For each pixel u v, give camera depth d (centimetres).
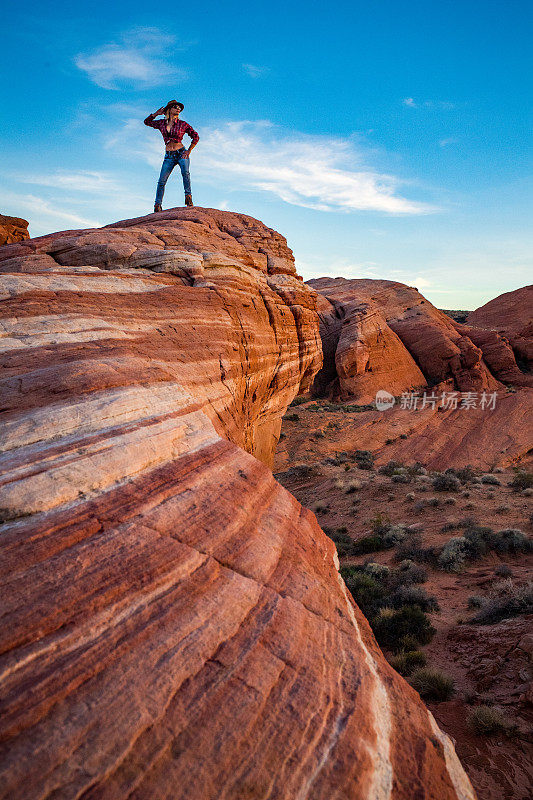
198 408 671
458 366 6091
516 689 845
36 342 647
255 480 577
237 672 325
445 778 334
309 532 572
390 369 6028
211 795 251
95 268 959
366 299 6806
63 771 236
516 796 635
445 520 2108
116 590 341
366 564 1741
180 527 430
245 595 398
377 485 2825
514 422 4494
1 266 991
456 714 834
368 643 455
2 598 306
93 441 471
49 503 390
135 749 257
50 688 270
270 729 296
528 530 1833
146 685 291
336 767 289
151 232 1264
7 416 472
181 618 347
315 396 6088
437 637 1163
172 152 1606
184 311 966
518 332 7350
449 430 4500
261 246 1680
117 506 419
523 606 1161
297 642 377
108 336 736
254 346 1285
